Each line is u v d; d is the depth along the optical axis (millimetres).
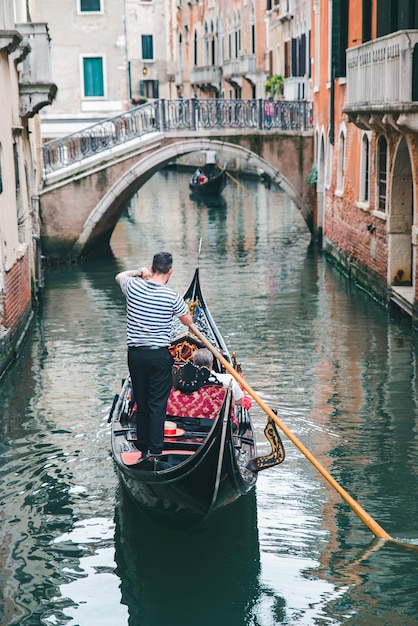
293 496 7852
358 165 17203
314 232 23141
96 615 6184
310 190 23141
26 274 14453
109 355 12547
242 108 22453
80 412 10078
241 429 8156
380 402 10188
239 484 7062
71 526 7395
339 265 19328
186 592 6430
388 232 14641
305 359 12047
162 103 21578
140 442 7074
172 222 28594
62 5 31031
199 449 6504
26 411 10141
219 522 7406
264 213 30359
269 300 16078
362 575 6609
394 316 14562
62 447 9031
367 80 13953
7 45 11516
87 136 21094
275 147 22766
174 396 7785
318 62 21828
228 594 6410
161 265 6805
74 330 14117
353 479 8148
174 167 54656
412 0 12781
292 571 6688
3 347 11664
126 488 7609
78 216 20844
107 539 7184
